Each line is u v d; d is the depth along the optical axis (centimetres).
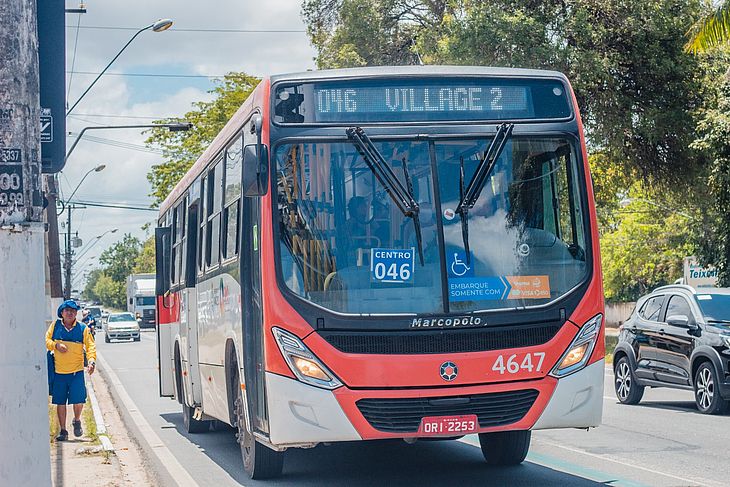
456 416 928
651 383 1891
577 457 1258
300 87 986
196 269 1486
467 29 3319
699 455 1264
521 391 945
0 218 630
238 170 1121
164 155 5859
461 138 986
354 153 971
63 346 1590
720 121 3052
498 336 943
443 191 970
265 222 954
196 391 1499
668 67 3466
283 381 930
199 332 1434
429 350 932
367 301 938
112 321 7281
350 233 954
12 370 625
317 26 4781
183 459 1392
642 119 3506
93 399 2295
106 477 1206
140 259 17412
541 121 1007
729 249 3450
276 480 1136
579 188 998
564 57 3306
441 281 946
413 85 996
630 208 6234
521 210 978
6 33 634
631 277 6694
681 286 1881
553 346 952
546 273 970
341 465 1230
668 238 5991
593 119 3572
